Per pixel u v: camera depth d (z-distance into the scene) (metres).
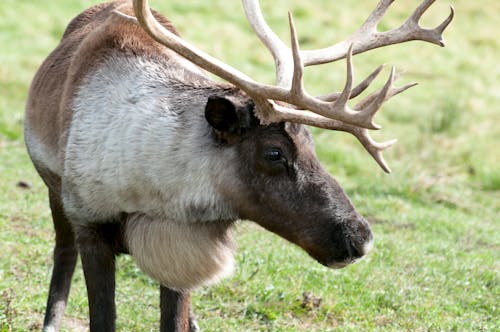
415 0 61.22
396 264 19.56
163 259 13.19
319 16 56.50
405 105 41.78
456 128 36.72
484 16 61.28
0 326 14.77
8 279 17.05
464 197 28.39
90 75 13.59
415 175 29.08
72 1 52.41
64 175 13.50
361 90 12.93
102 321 13.41
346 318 16.48
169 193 12.80
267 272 18.17
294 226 12.46
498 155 34.53
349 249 12.21
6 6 49.50
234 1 57.28
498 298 18.08
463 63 51.66
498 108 43.66
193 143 12.69
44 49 43.41
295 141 12.43
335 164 30.72
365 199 25.86
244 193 12.66
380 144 12.79
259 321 16.27
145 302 16.81
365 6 60.28
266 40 14.01
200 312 16.41
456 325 16.38
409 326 16.30
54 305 15.30
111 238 13.50
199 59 12.50
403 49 53.38
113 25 14.06
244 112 12.40
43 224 20.59
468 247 21.89
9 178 24.30
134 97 13.09
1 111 31.86
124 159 12.80
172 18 51.72
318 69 47.09
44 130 14.64
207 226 13.24
